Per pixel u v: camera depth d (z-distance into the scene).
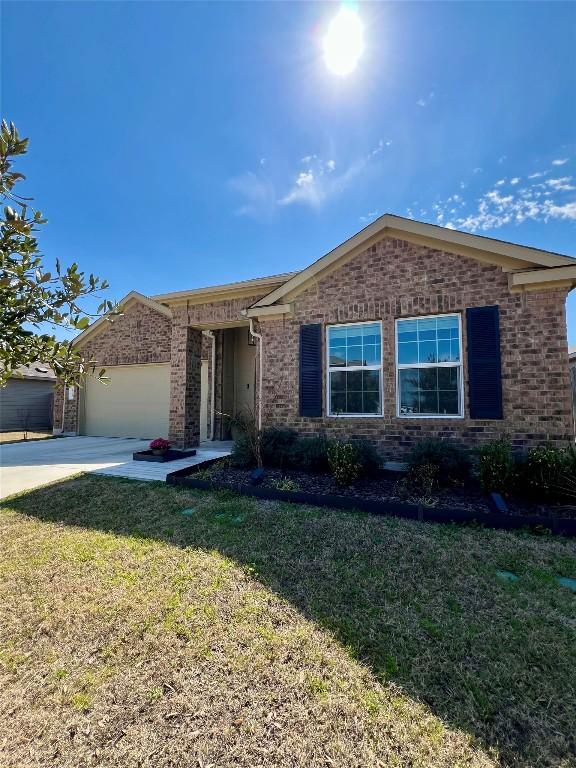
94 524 4.92
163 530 4.66
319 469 7.14
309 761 1.84
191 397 10.57
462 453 6.10
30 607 3.10
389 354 7.32
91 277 2.60
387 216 7.30
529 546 4.13
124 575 3.58
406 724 2.03
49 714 2.13
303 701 2.18
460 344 6.88
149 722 2.07
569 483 5.07
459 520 4.82
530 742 1.94
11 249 2.26
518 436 6.29
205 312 10.36
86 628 2.84
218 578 3.50
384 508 5.18
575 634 2.73
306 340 8.05
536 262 6.25
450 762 1.83
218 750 1.90
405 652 2.56
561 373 6.12
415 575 3.56
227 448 10.77
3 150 2.08
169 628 2.81
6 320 2.25
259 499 5.84
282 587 3.36
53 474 7.76
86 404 15.19
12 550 4.17
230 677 2.35
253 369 12.98
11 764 1.86
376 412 7.46
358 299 7.64
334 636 2.71
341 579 3.48
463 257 6.87
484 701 2.17
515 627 2.81
